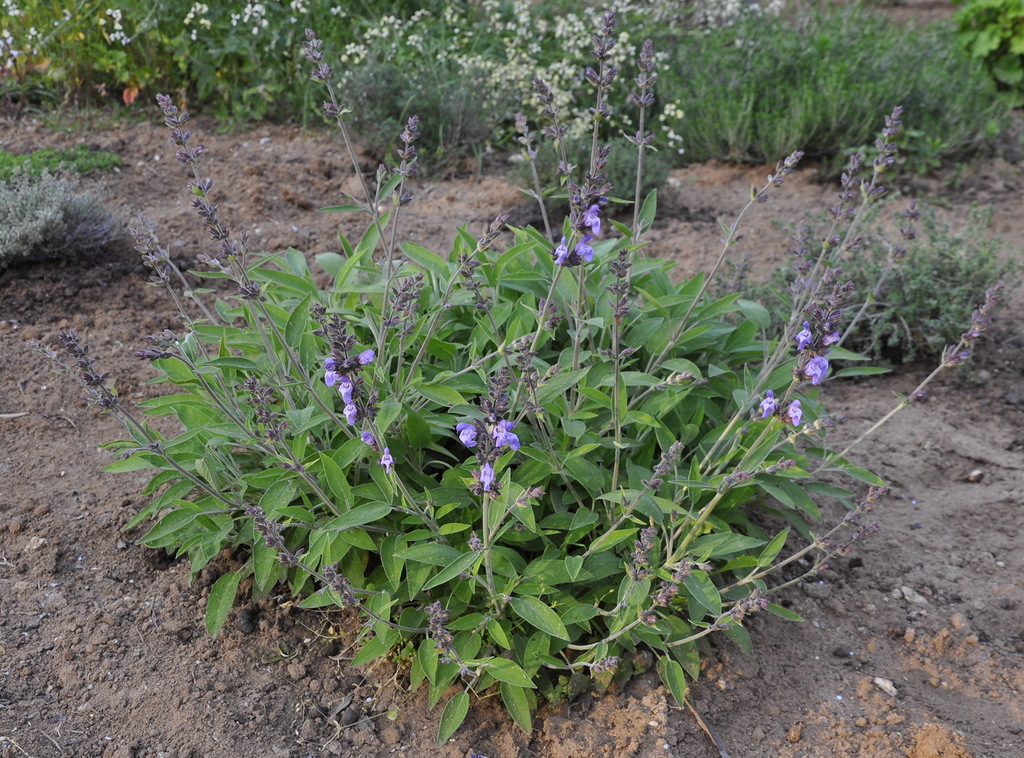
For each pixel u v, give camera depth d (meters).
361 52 1.55
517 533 0.63
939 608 0.73
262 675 0.65
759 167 1.55
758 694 0.64
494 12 1.88
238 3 1.59
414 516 0.63
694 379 0.70
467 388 0.66
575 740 0.60
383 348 0.66
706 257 1.21
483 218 1.30
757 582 0.61
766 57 1.65
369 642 0.60
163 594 0.70
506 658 0.60
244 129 1.51
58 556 0.72
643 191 1.37
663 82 1.66
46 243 1.05
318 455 0.64
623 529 0.61
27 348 0.95
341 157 1.45
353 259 0.73
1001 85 1.96
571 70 1.57
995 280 1.07
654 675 0.64
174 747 0.59
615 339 0.57
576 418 0.64
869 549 0.79
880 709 0.63
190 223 1.20
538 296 0.74
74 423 0.86
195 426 0.67
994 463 0.90
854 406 0.99
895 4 2.60
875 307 1.08
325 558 0.61
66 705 0.61
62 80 1.50
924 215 1.18
